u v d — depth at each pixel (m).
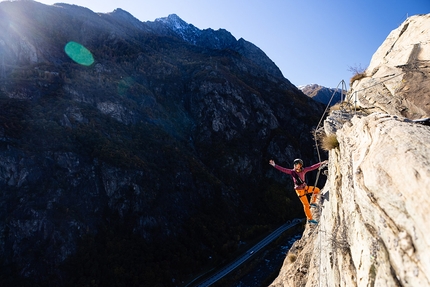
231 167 97.19
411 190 3.21
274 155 106.62
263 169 103.25
